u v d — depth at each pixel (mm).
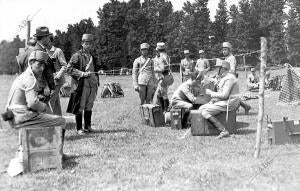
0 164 7367
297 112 13547
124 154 8062
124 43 77062
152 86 13250
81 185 6238
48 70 8633
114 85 21844
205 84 11219
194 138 9609
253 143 8891
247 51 51906
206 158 7613
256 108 15008
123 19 77125
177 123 10836
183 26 70250
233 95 9984
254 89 21922
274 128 8656
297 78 15922
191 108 10906
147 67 13172
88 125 10547
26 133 6789
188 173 6684
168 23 78938
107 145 8906
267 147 8453
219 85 10039
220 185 6109
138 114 14016
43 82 8109
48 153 6945
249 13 56062
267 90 23047
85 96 10188
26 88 7211
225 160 7449
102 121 12484
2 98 17391
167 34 78188
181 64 16484
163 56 13773
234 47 56312
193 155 7852
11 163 6969
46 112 8109
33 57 7336
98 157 7836
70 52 79062
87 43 10320
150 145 8867
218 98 9977
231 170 6809
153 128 11133
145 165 7238
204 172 6730
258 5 56094
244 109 14320
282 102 16062
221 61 10148
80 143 9141
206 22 68312
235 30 59094
